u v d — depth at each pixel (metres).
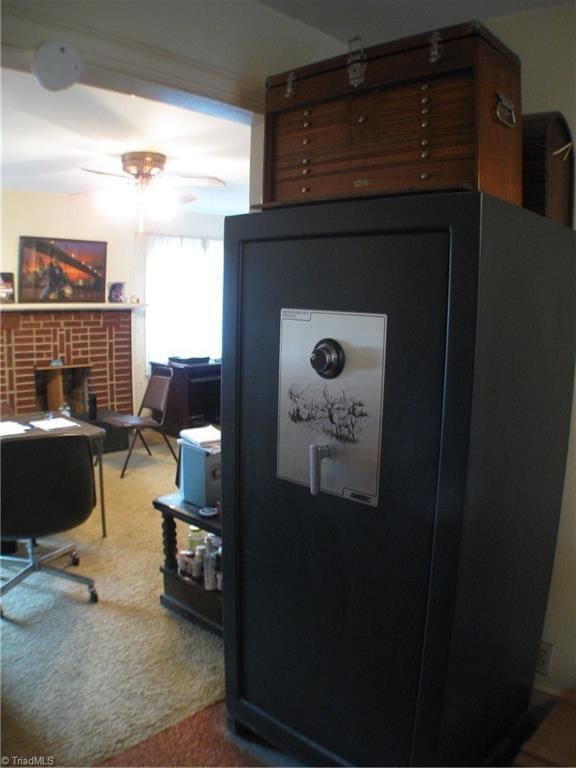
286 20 1.97
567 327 1.68
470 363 1.24
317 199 1.50
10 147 3.63
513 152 1.49
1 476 2.47
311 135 1.65
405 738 1.45
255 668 1.78
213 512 2.46
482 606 1.44
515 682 1.75
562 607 1.91
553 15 1.80
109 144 3.53
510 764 1.71
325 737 1.62
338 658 1.56
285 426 1.59
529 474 1.57
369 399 1.41
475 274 1.21
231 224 1.65
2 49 1.44
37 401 5.68
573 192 1.79
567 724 1.69
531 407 1.52
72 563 3.04
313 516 1.56
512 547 1.54
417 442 1.34
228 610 1.81
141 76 1.67
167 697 2.03
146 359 6.51
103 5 1.57
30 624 2.48
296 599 1.63
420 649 1.39
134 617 2.55
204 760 1.75
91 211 5.86
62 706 1.97
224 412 1.73
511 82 1.47
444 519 1.31
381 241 1.35
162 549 3.22
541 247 1.46
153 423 4.94
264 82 1.94
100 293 6.00
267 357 1.62
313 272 1.49
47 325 5.62
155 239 6.41
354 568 1.49
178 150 3.68
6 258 5.37
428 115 1.42
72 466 2.62
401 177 1.47
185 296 6.76
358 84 1.51
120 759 1.75
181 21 1.72
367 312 1.39
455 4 1.83
